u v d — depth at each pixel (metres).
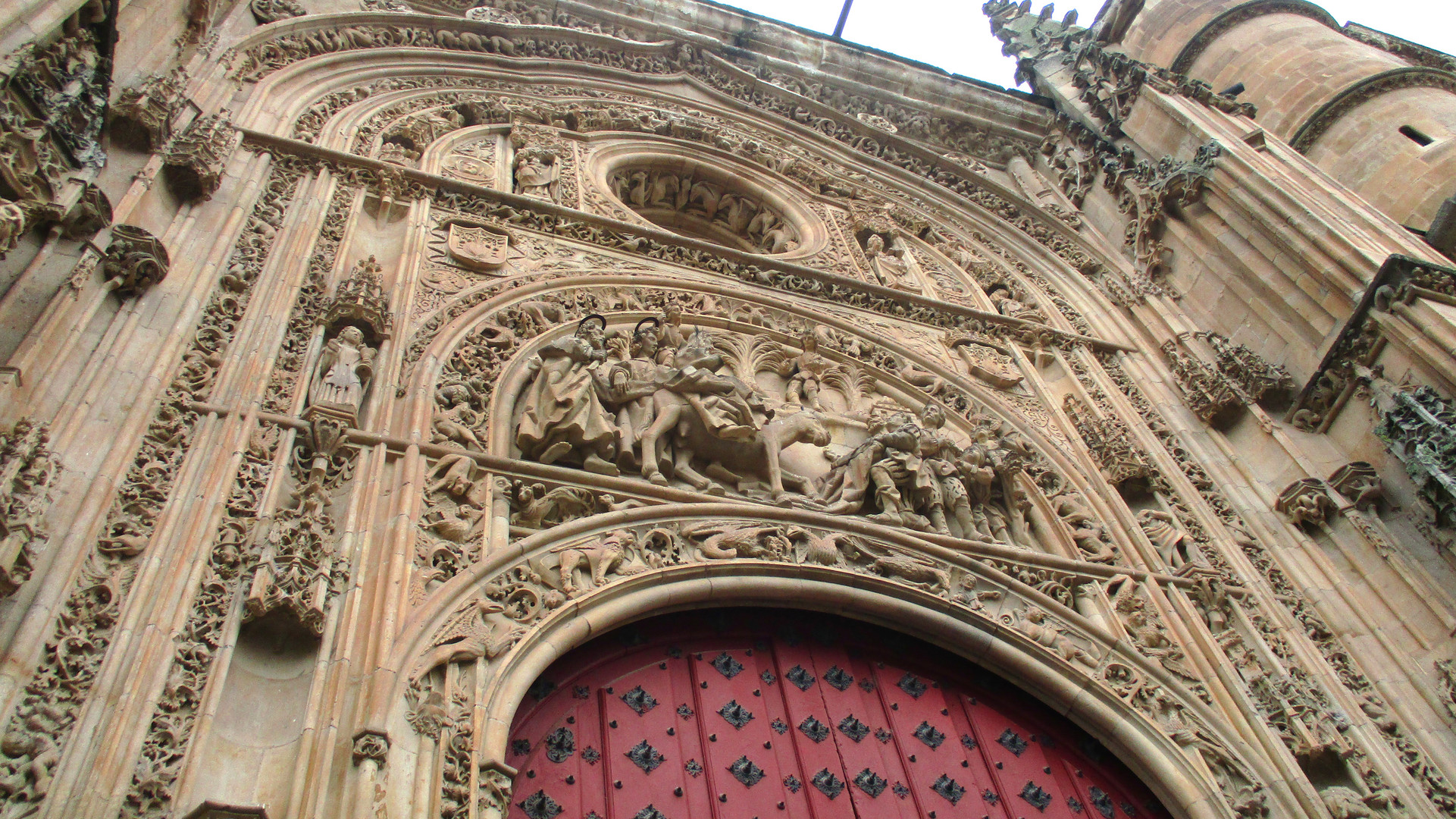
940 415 12.19
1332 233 12.96
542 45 16.44
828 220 16.09
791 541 9.48
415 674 6.92
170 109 9.72
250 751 6.31
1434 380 11.44
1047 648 9.40
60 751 5.65
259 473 7.65
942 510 10.53
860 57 19.75
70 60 8.45
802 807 8.08
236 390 8.24
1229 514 11.72
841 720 8.87
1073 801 8.88
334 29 14.38
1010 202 17.56
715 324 12.56
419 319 10.20
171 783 5.82
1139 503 11.91
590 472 9.29
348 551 7.49
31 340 7.08
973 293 15.41
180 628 6.46
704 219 16.75
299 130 12.41
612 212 13.88
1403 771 9.05
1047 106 19.98
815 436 10.63
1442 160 21.28
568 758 7.72
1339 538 11.23
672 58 17.88
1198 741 8.97
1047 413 13.09
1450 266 11.95
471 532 8.19
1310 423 12.52
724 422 10.06
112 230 8.33
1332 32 26.12
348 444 8.35
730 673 8.88
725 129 17.03
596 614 8.09
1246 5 27.36
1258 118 24.89
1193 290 15.02
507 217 12.59
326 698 6.56
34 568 6.27
